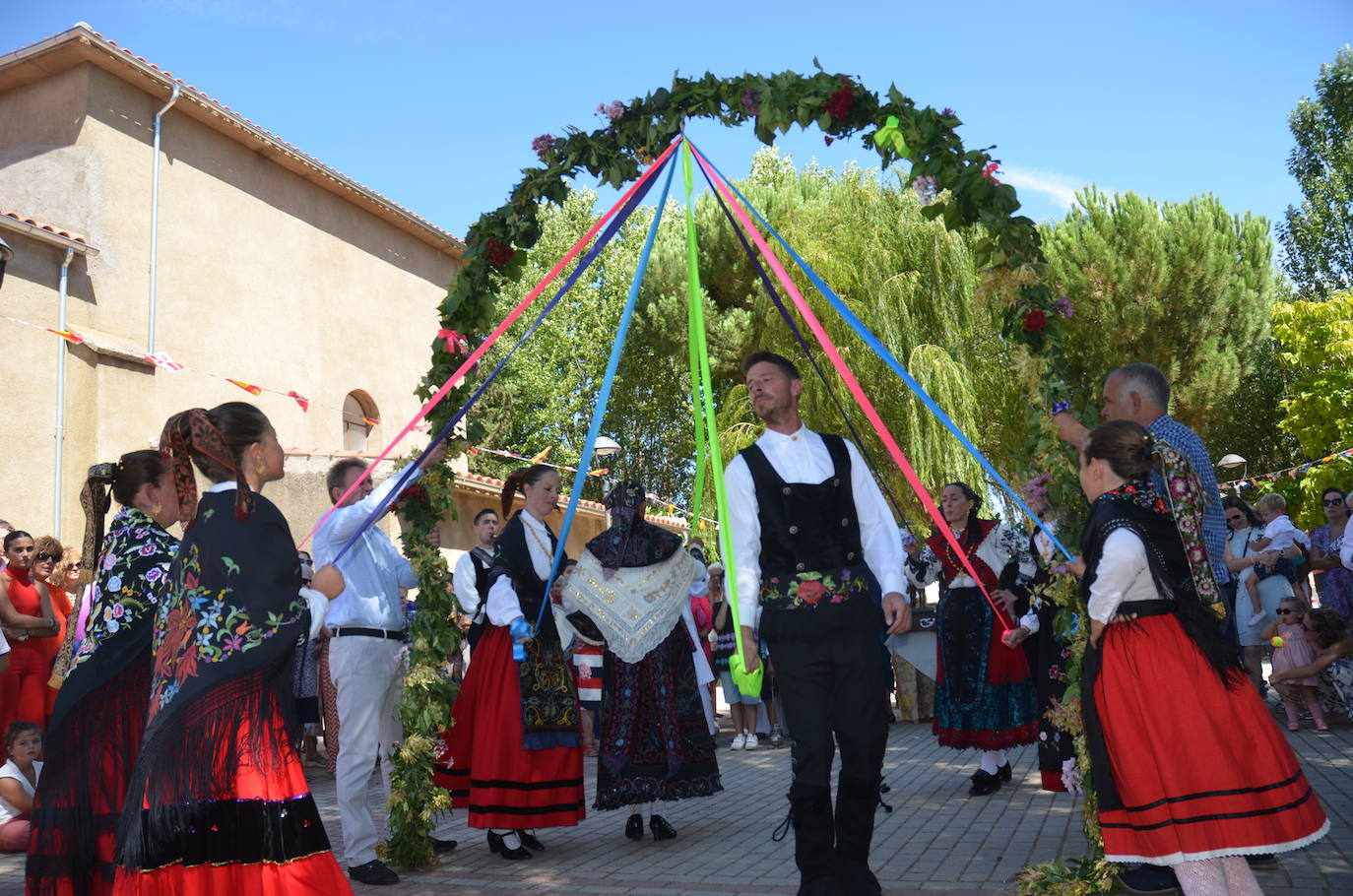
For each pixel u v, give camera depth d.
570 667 5.50
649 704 5.49
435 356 5.41
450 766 5.65
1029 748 8.45
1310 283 32.66
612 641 5.38
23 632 7.19
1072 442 4.14
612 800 5.41
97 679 3.33
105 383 13.52
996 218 4.25
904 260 18.03
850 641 3.71
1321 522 21.53
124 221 14.33
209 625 2.97
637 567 5.51
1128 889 3.69
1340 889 3.74
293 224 17.23
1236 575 9.18
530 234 5.27
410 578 5.29
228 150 16.17
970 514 6.47
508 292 29.56
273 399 16.47
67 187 13.90
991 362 17.77
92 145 14.03
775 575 3.79
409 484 5.24
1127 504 3.40
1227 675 3.21
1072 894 3.69
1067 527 4.11
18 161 14.10
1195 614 3.27
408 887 4.61
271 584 3.04
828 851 3.70
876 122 4.43
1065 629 4.07
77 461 13.05
